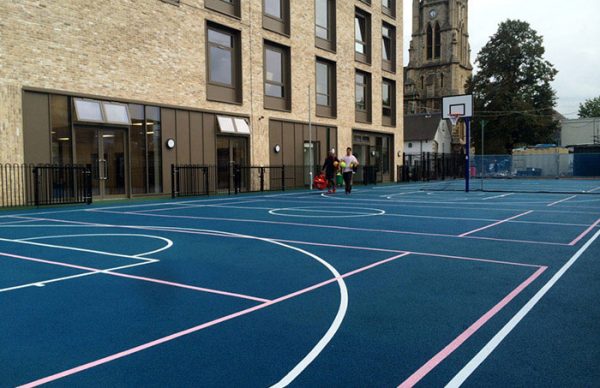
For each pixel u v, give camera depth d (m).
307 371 3.37
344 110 29.84
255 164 23.56
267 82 24.55
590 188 27.53
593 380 3.23
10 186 14.80
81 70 16.56
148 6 18.69
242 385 3.16
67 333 4.09
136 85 18.30
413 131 55.84
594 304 4.91
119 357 3.60
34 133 15.38
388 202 17.59
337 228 10.55
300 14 26.27
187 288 5.53
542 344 3.86
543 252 7.73
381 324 4.33
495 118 54.53
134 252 7.70
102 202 16.84
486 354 3.66
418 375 3.31
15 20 14.84
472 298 5.14
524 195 21.61
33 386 3.14
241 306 4.86
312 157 27.31
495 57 56.19
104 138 17.45
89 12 16.78
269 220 12.00
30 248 8.02
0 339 3.96
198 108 20.69
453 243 8.59
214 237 9.24
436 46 81.25
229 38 22.56
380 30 33.56
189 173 20.38
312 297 5.17
